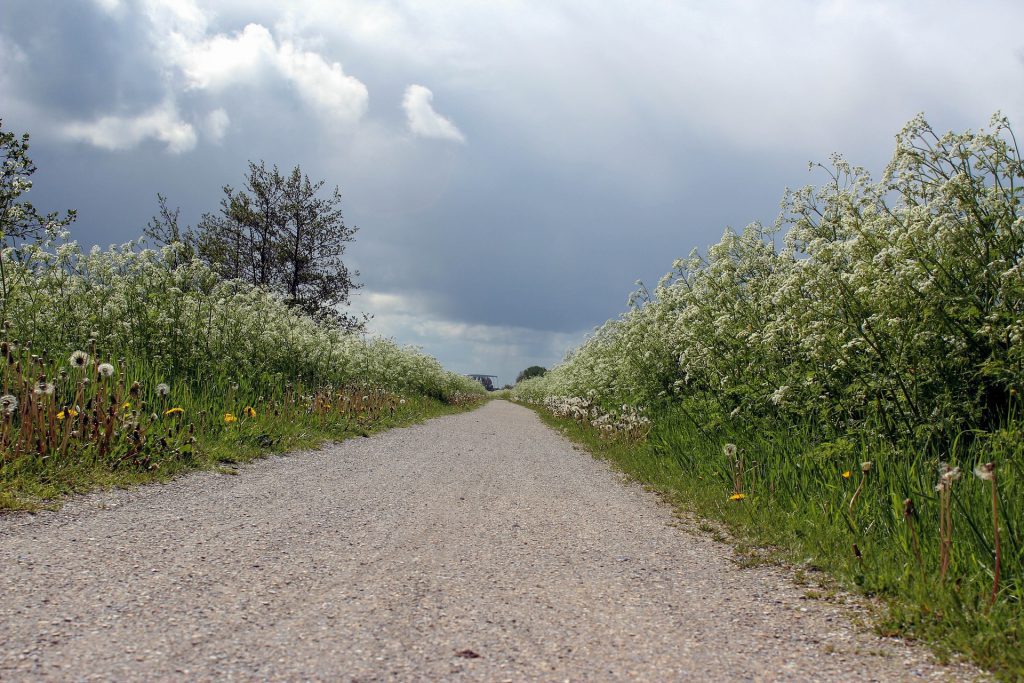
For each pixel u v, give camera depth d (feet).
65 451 19.35
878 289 18.92
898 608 11.05
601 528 17.52
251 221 86.43
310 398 40.83
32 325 30.04
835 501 17.62
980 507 13.80
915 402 19.04
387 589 11.55
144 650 8.53
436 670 8.42
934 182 20.16
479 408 107.76
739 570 13.97
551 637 9.78
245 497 18.69
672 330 33.37
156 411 26.73
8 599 9.98
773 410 25.45
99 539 13.48
